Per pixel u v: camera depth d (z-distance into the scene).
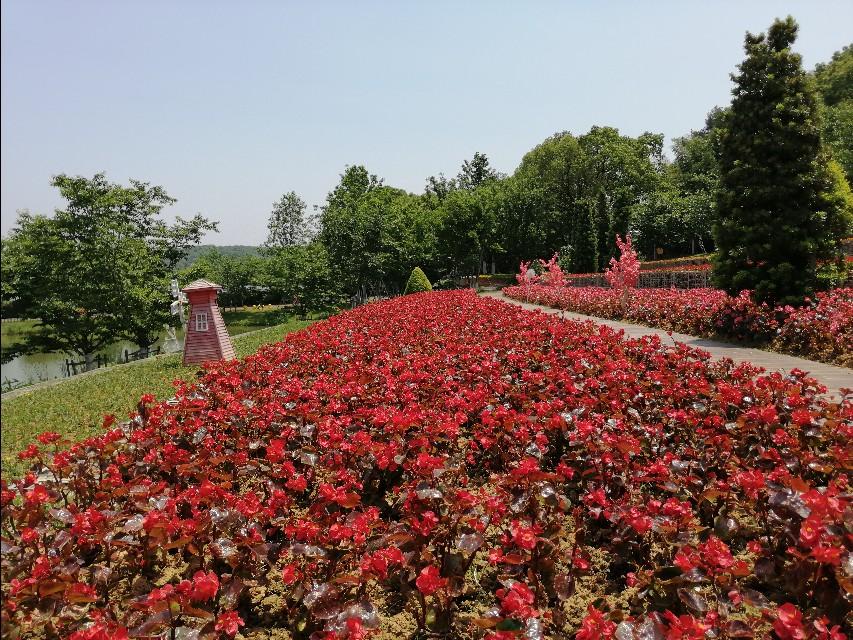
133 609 2.65
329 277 33.16
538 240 48.75
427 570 2.63
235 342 19.50
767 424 4.22
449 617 3.06
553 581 2.94
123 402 9.33
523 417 4.48
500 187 53.31
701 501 3.60
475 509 3.32
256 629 3.10
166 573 3.56
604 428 4.33
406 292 35.19
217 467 4.34
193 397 6.08
